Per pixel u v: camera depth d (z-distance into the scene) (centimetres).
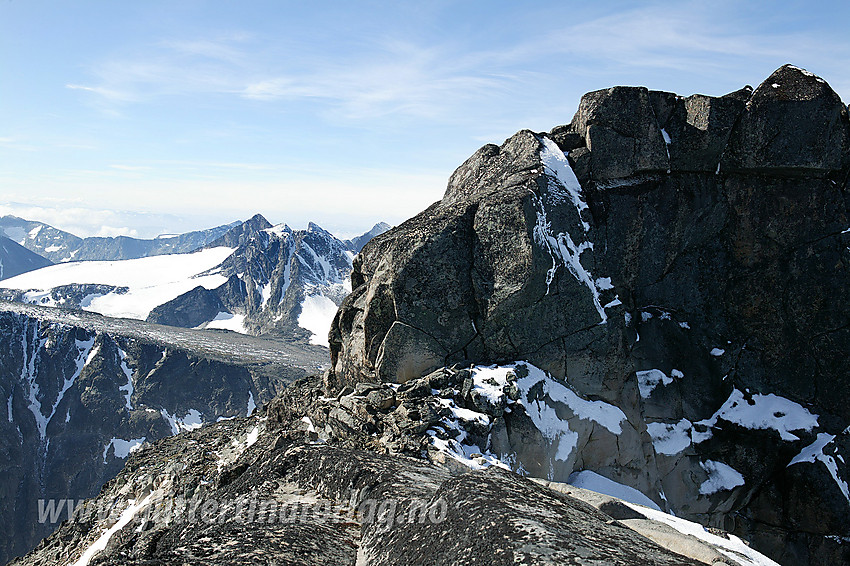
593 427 2744
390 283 2731
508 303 2675
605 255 3006
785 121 2953
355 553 1389
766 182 3073
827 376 2977
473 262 2742
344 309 3016
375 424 2383
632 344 2998
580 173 3030
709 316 3109
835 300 3000
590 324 2811
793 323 3041
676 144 3041
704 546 1664
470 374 2584
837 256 3014
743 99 3031
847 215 3030
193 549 1338
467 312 2728
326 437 2511
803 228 3050
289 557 1288
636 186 3033
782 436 2917
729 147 3034
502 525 1207
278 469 1845
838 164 2983
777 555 2866
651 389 2988
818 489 2798
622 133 3006
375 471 1634
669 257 3088
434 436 2242
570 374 2778
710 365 3064
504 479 1494
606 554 1152
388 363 2723
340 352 3030
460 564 1162
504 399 2478
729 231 3114
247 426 3569
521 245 2675
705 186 3080
